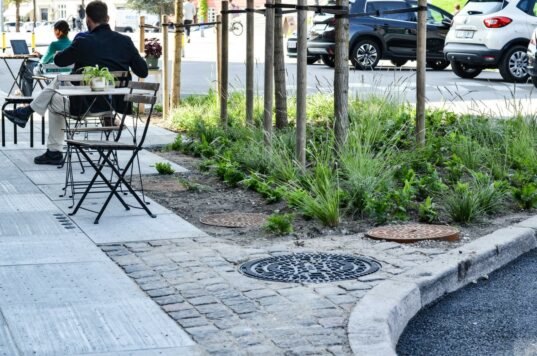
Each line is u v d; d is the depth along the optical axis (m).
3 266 7.20
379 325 5.79
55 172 11.42
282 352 5.39
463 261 7.30
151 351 5.41
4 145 13.54
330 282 6.82
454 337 6.12
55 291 6.56
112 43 11.89
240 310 6.14
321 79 25.00
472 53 25.14
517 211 9.51
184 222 8.84
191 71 29.39
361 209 9.14
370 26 29.42
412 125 13.59
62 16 96.06
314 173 10.20
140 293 6.54
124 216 9.07
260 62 31.38
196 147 12.91
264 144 11.62
